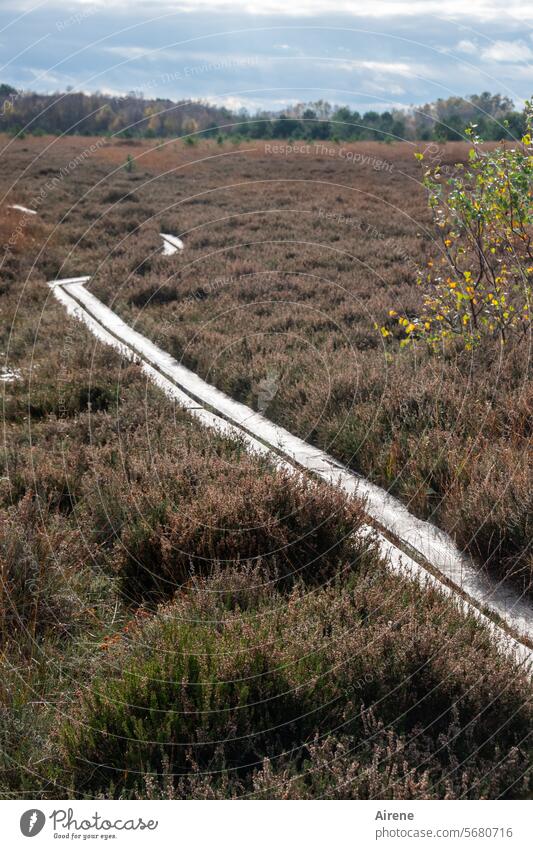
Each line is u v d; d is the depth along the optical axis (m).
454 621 3.53
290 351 9.39
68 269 16.58
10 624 3.72
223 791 2.52
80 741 2.81
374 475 5.80
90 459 5.88
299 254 16.28
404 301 10.95
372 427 6.27
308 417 7.00
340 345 9.62
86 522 4.82
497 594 4.12
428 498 5.20
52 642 3.68
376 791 2.44
